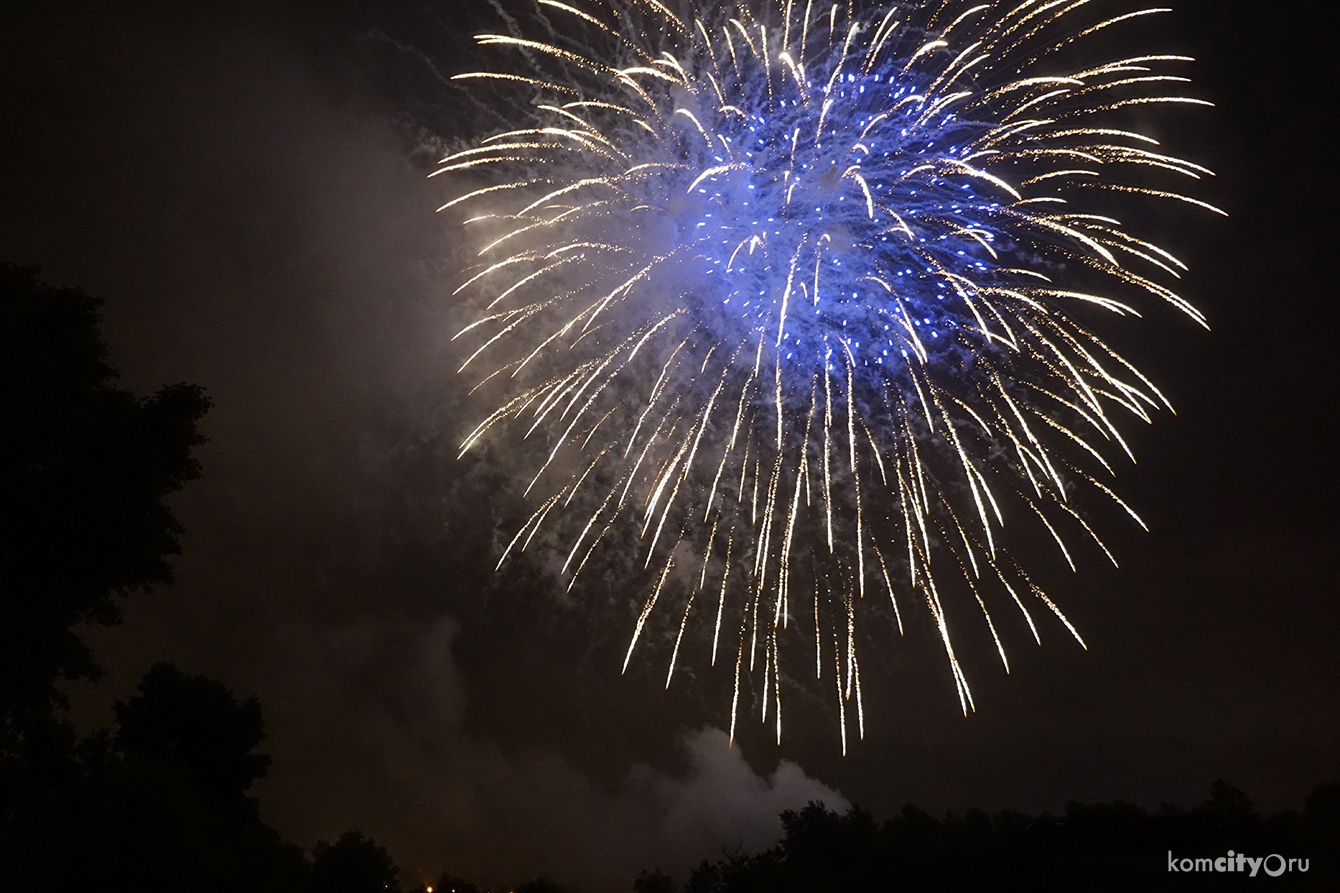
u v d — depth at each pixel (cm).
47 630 1864
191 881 1942
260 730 2745
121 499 1917
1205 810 1853
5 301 1828
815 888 1977
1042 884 1778
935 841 1991
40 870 1783
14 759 1980
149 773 2002
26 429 1822
